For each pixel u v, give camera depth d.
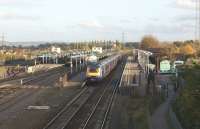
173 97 44.72
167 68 65.06
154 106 39.56
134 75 68.00
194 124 30.77
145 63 64.38
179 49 119.94
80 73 78.50
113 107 40.28
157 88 46.72
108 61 76.00
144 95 46.00
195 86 41.41
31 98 46.72
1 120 34.38
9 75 71.44
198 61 73.06
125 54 193.25
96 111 38.59
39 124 32.72
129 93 48.56
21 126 32.00
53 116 36.12
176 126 29.48
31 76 72.19
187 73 52.69
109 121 33.66
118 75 76.38
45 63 105.81
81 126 31.77
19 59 111.00
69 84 60.56
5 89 53.91
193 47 130.12
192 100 36.78
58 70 86.50
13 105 41.91
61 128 30.80
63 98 47.00
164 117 34.22
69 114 37.00
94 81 60.62
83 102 43.97
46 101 44.75
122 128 30.88
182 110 35.28
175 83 50.31
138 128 29.58
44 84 60.31
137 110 36.56
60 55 116.56
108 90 53.97
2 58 115.56
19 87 56.19
